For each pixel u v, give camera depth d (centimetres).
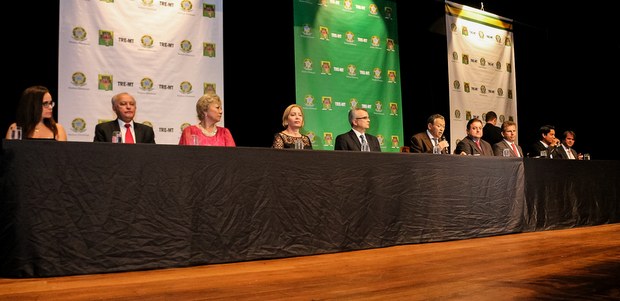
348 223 244
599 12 663
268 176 222
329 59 512
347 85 521
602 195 401
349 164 247
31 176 179
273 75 520
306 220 231
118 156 192
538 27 705
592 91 732
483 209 303
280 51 526
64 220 182
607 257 200
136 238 192
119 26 411
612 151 732
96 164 188
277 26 525
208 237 206
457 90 602
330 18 515
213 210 208
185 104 434
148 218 195
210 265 204
